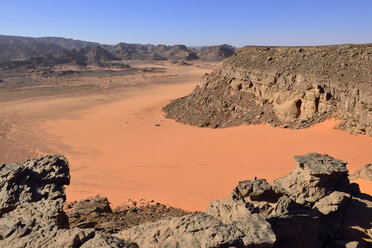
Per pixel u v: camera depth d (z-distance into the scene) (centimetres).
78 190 3572
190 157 4716
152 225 1338
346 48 5697
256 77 6506
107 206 2642
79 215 2455
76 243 1166
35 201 1691
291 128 5253
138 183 3766
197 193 3294
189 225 1190
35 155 5938
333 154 3803
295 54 6406
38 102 11631
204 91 8069
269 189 1659
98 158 5338
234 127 6197
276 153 4288
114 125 7938
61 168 1919
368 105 4216
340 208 1759
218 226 1175
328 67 5419
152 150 5397
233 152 4681
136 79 19400
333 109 4944
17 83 16712
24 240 1285
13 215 1544
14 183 1739
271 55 6925
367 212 1772
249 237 1133
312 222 1497
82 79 19250
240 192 1725
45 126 8262
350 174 2977
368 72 4806
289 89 5675
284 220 1446
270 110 6038
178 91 14188
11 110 10294
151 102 11181
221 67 8019
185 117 7650
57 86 15938
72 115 9562
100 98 12594
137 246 1160
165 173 4084
